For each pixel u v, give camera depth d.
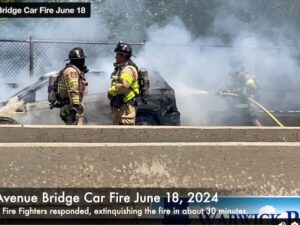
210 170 7.25
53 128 9.30
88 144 7.23
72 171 7.12
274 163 7.29
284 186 7.26
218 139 9.54
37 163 7.09
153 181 7.19
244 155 7.28
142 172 7.20
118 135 9.37
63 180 7.10
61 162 7.12
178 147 7.25
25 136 9.29
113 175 7.16
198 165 7.25
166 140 9.44
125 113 10.86
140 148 7.23
